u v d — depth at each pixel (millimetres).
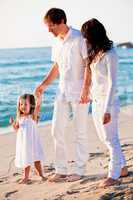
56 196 6113
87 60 6359
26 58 27656
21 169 7777
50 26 6629
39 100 7094
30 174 7242
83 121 6750
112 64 6062
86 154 6809
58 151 6832
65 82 6680
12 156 8875
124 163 6387
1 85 21188
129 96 17391
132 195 5809
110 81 6070
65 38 6613
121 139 9578
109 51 6086
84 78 6500
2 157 8812
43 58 27859
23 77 23141
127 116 12742
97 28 6094
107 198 5797
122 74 23281
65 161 6852
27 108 6973
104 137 6281
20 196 6344
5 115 14828
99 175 6805
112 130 6242
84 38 6535
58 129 6793
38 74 23938
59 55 6699
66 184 6586
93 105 6320
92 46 6141
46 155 8719
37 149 6980
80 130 6762
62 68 6695
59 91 6762
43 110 14641
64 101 6719
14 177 7273
